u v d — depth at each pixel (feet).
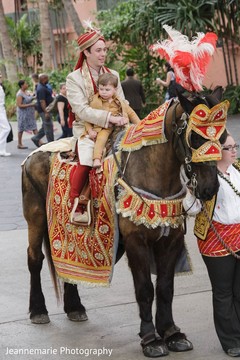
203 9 62.85
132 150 18.99
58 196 21.08
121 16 73.56
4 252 31.01
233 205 18.25
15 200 40.70
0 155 56.24
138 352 19.79
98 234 19.88
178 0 63.36
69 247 20.99
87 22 20.80
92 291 25.43
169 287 19.65
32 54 113.80
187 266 20.51
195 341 20.25
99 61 20.53
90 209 19.98
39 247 22.89
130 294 24.90
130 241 18.83
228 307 18.75
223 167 18.29
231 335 18.93
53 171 21.43
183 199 18.56
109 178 19.30
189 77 17.87
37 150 22.80
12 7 125.59
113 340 20.86
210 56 18.04
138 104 56.54
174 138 17.98
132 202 18.60
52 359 19.72
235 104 64.80
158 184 18.61
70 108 21.29
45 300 24.88
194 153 16.96
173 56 17.93
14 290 26.12
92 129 20.21
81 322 22.54
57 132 68.08
